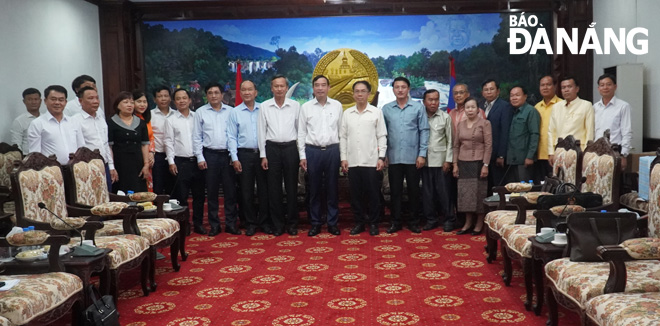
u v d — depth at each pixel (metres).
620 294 2.52
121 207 4.09
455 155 6.23
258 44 9.84
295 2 9.62
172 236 4.62
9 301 2.58
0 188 5.54
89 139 5.30
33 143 4.80
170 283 4.48
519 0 9.37
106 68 9.52
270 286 4.33
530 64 9.55
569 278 2.84
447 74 9.72
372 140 6.19
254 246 5.81
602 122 6.14
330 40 9.80
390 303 3.86
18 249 3.36
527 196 4.12
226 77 9.89
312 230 6.28
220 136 6.43
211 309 3.81
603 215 3.06
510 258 4.08
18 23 7.21
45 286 2.83
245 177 6.38
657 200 3.32
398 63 9.77
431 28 9.67
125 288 4.39
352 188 6.29
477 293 4.05
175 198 6.69
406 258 5.14
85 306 3.20
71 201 4.41
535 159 6.41
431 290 4.14
